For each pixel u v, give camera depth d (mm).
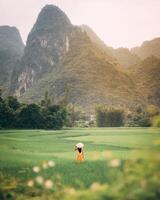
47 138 71000
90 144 53844
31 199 12148
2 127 121625
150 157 5961
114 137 74750
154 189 5742
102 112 175000
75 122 179750
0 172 18703
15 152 34531
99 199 5996
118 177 6230
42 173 18516
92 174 18125
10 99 139625
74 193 6277
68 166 21969
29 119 127188
